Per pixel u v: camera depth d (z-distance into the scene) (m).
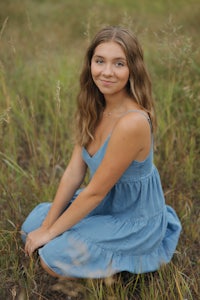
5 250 2.34
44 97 3.80
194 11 6.16
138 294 2.17
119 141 1.93
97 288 2.06
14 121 3.52
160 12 6.52
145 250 2.15
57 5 6.88
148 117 1.99
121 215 2.16
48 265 2.10
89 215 2.28
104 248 2.09
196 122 3.43
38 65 4.04
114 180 2.00
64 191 2.31
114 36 1.92
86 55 2.08
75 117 2.27
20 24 5.76
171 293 2.08
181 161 3.16
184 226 2.64
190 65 3.55
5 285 2.22
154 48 4.21
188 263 2.35
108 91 1.98
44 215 2.39
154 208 2.15
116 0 7.22
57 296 2.18
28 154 3.43
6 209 2.73
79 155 2.32
